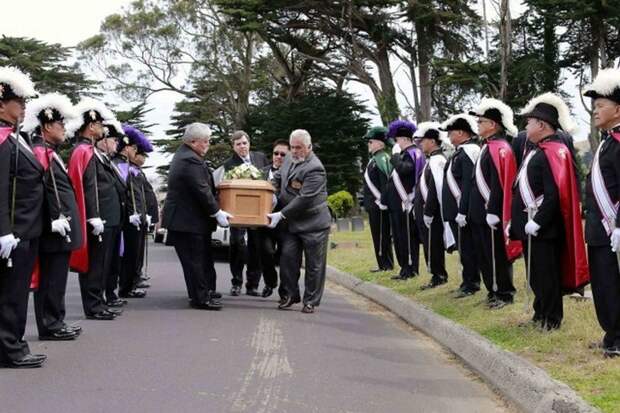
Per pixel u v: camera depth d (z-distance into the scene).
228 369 6.42
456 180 9.56
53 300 7.49
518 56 30.67
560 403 5.00
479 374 6.49
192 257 9.45
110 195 9.00
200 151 9.40
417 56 36.28
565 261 7.07
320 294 9.60
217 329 8.15
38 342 7.41
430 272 10.62
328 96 40.81
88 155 8.48
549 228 6.99
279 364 6.66
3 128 6.18
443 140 10.66
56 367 6.39
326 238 9.59
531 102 7.29
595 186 6.09
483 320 7.88
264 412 5.28
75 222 7.49
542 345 6.54
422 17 33.41
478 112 8.59
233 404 5.44
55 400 5.44
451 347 7.42
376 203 12.62
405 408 5.53
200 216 9.36
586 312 7.67
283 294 9.95
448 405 5.64
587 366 5.80
